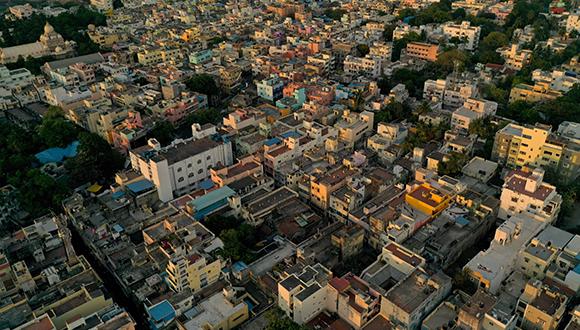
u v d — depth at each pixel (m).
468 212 166.38
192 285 139.62
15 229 176.75
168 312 129.38
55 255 156.38
